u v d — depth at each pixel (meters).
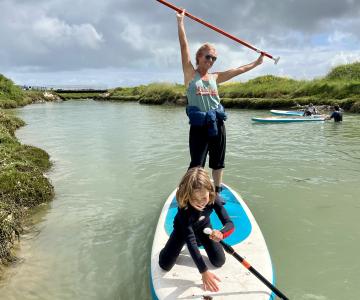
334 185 4.76
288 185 4.80
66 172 5.85
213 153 3.07
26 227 3.72
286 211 3.92
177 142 8.45
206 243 2.27
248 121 12.16
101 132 10.73
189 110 2.94
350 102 14.55
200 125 2.89
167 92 24.70
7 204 3.67
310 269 2.83
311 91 17.77
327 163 5.94
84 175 5.64
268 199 4.29
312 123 11.13
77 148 8.07
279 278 2.71
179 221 2.15
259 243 2.65
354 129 9.66
